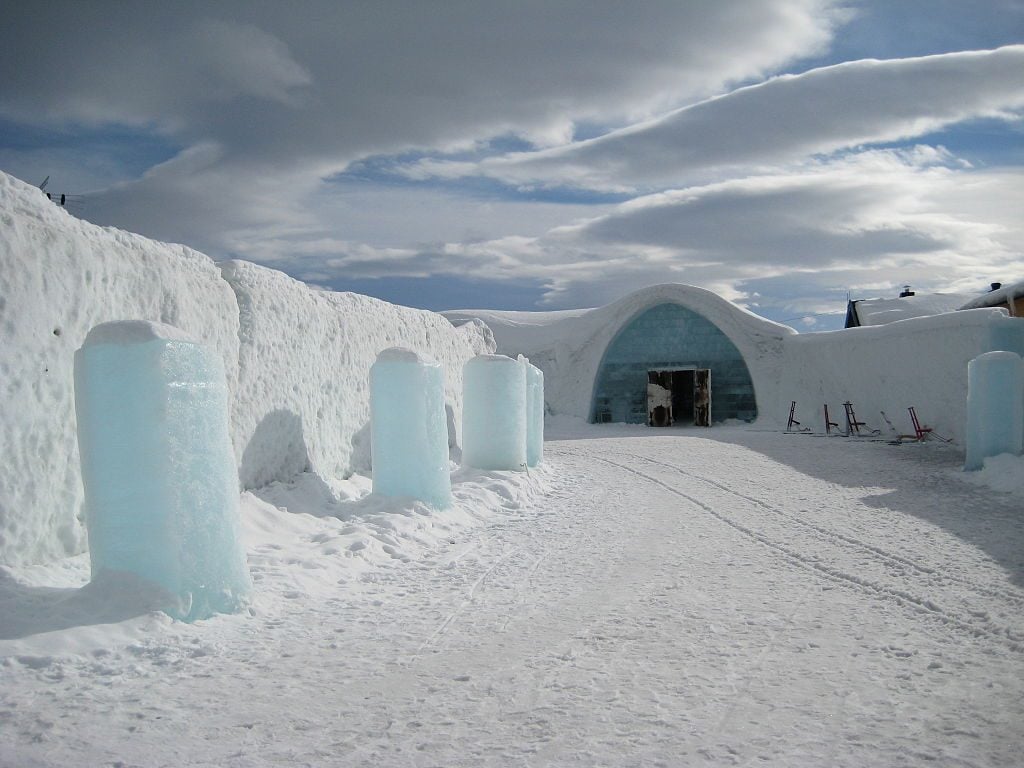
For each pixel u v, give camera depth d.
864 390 21.50
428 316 14.62
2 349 5.41
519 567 6.92
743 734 3.44
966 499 10.40
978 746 3.30
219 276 8.66
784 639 4.81
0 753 3.17
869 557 7.10
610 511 10.04
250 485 8.63
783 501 10.50
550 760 3.21
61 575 5.57
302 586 5.98
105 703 3.73
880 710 3.69
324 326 10.50
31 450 5.61
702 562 7.06
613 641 4.79
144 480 4.94
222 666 4.31
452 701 3.84
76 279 6.06
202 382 5.21
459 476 11.59
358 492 10.16
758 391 26.66
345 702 3.82
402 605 5.67
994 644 4.66
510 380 12.09
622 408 28.33
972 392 12.79
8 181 5.92
